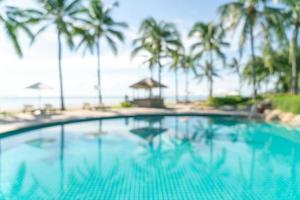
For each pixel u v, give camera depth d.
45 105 21.44
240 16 23.45
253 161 8.80
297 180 6.88
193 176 7.19
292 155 9.60
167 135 13.43
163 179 6.92
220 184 6.55
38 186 6.30
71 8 23.83
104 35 27.89
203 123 17.83
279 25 22.72
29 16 22.17
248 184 6.57
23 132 12.25
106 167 7.91
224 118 19.95
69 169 7.65
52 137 12.16
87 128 14.77
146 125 16.64
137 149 10.30
